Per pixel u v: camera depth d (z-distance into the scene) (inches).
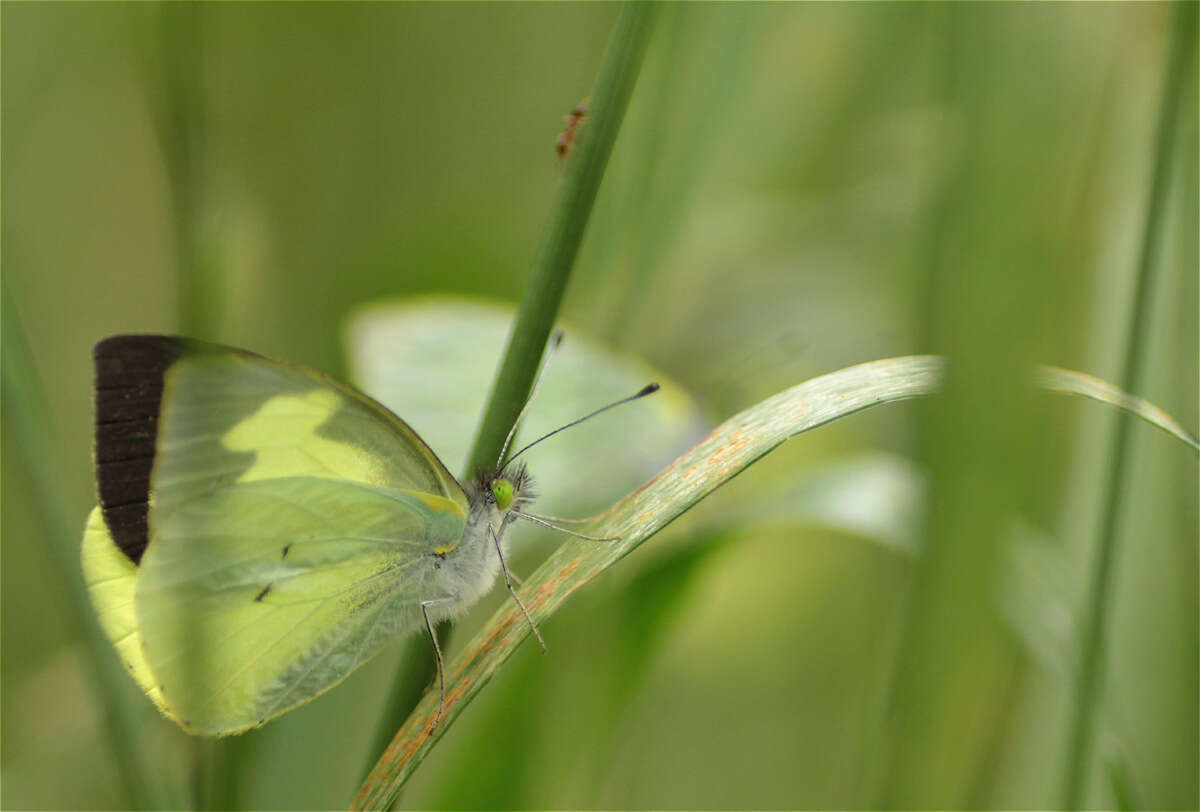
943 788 17.4
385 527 18.5
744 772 19.5
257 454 18.4
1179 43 17.3
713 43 18.8
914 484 18.4
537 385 18.9
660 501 17.6
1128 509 18.1
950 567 17.3
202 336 18.5
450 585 18.7
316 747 18.6
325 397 18.4
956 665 17.4
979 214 17.3
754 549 19.6
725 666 19.7
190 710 18.2
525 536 18.9
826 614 19.6
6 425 17.6
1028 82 17.3
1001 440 17.3
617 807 19.4
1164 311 17.9
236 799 18.4
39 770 19.3
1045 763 18.1
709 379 19.7
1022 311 17.3
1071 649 18.0
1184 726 18.0
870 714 17.9
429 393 18.9
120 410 18.2
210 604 18.3
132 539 18.2
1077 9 17.6
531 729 18.4
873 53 19.7
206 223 18.5
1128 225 17.9
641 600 18.6
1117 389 17.4
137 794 17.6
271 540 18.4
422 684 17.7
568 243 17.5
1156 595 18.1
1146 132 17.9
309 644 18.5
